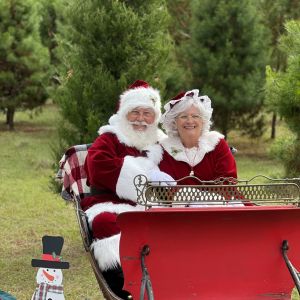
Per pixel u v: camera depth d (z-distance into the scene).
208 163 4.30
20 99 15.52
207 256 3.23
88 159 4.25
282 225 3.29
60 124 6.59
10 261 5.99
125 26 6.23
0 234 6.95
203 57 12.70
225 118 12.99
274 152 7.20
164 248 3.16
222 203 3.44
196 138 4.26
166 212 3.05
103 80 6.19
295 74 6.61
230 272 3.28
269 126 16.27
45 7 18.06
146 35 6.37
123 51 6.23
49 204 8.41
